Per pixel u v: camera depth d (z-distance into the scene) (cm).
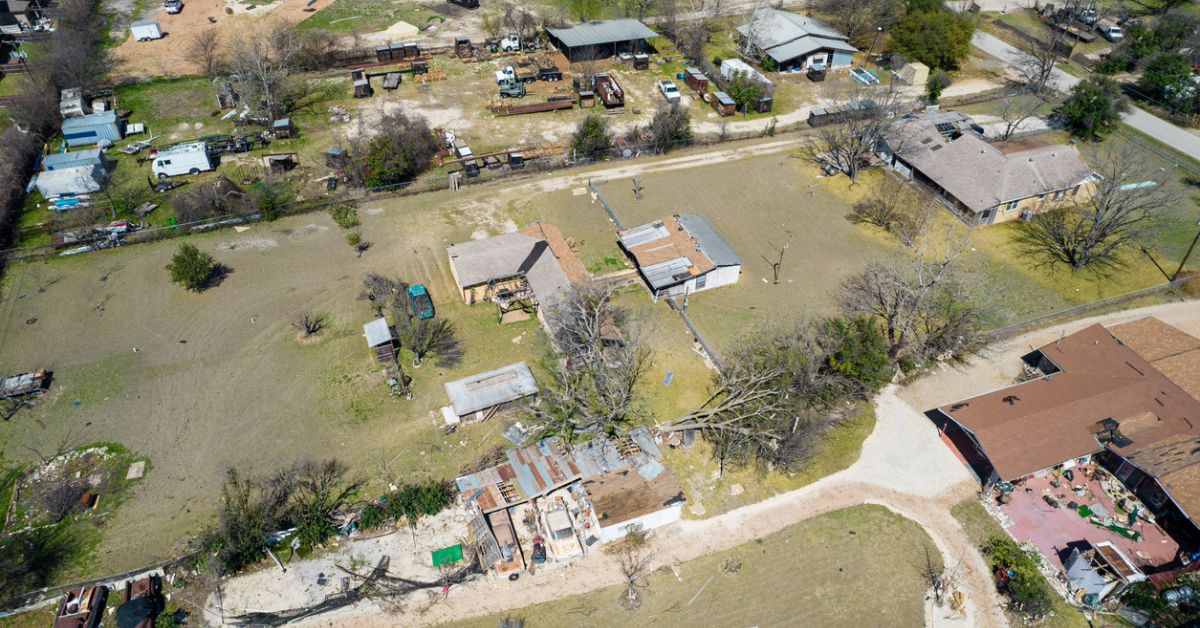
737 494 5056
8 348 5988
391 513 4819
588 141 8406
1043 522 4859
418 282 6769
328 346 6088
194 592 4441
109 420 5450
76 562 4588
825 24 11675
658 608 4425
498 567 4544
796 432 5138
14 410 5506
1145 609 4334
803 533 4828
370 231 7400
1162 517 4825
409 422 5475
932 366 5997
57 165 7888
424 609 4400
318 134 8962
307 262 6988
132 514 4841
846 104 8931
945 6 11456
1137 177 8150
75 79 9394
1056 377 5588
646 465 5006
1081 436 5081
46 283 6662
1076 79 10525
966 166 7756
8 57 10525
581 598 4466
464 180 8100
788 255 7206
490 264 6450
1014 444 5009
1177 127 9281
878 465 5250
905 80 10419
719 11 12469
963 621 4381
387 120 8412
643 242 6956
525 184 8156
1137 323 6066
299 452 5247
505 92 9644
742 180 8338
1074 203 7781
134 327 6231
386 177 7894
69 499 4884
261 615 4344
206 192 7394
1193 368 5556
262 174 8169
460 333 6241
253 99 9138
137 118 9194
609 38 10469
